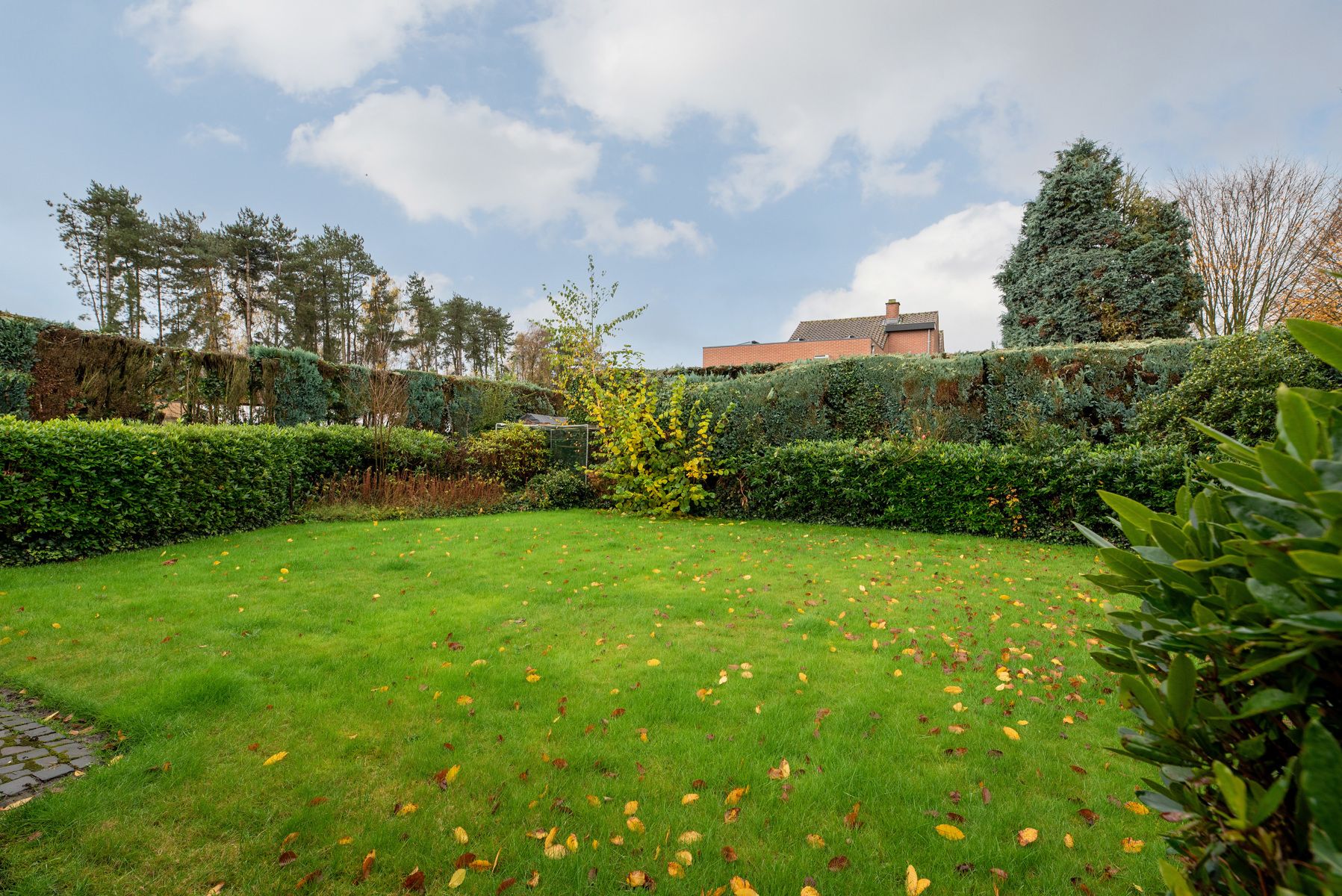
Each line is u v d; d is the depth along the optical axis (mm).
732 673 3514
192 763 2496
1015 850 2062
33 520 5480
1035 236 15664
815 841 2098
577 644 3928
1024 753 2684
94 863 1956
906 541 7699
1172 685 963
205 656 3570
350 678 3359
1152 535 1071
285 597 4793
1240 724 958
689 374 11891
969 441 9859
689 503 10039
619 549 7047
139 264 28875
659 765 2568
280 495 8547
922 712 3068
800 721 2955
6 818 2109
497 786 2402
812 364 11312
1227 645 912
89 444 5871
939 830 2152
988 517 8047
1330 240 15703
